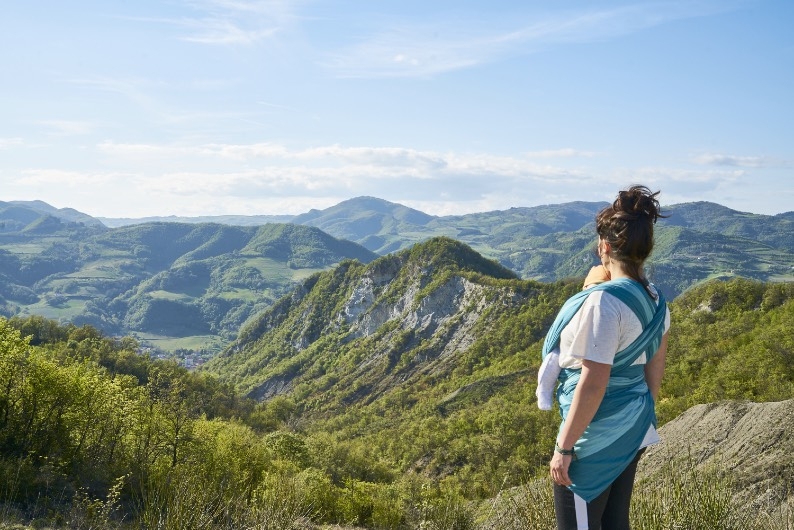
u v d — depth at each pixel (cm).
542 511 327
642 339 221
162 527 316
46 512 938
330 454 5428
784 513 331
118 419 2206
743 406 1611
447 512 495
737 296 8856
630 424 223
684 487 333
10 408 2019
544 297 16538
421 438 8744
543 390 242
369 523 2559
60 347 8988
